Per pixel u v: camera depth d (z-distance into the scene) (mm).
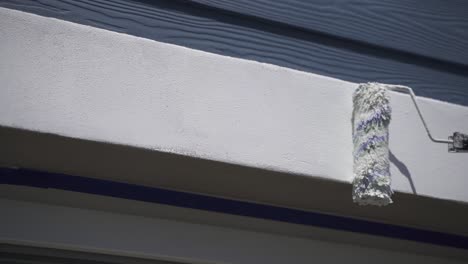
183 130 2391
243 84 2520
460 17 3189
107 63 2344
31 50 2266
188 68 2449
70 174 2596
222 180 2639
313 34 2877
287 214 2918
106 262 2650
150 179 2652
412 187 2682
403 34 3041
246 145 2467
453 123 2848
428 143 2766
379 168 2455
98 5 2549
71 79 2289
